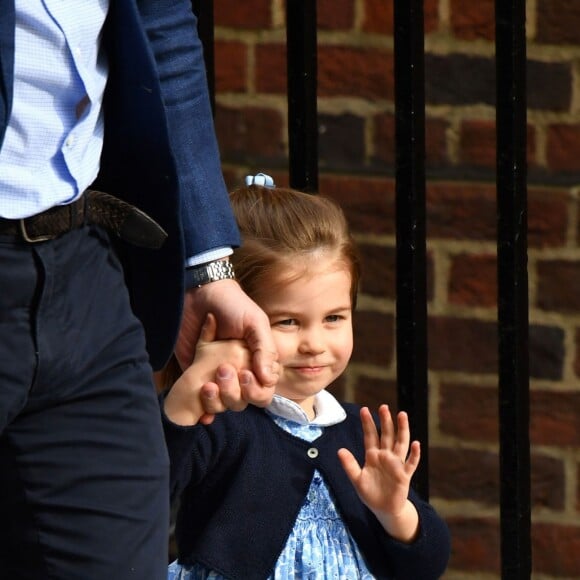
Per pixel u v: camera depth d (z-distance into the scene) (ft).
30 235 20.11
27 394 20.33
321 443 27.32
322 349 27.12
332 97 41.14
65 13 20.36
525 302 29.01
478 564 41.42
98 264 21.33
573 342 40.68
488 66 40.50
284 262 26.86
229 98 41.52
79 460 20.68
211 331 23.71
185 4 24.13
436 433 41.42
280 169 41.55
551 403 40.91
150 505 21.16
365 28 40.91
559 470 40.93
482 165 40.73
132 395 21.30
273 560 26.23
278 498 26.55
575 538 40.96
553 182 40.55
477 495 41.29
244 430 26.73
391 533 26.86
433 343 41.24
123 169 22.43
